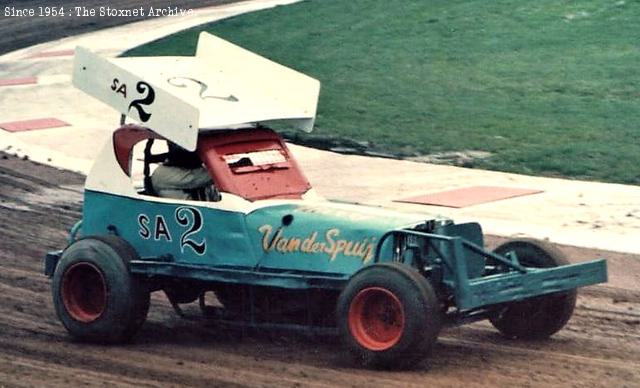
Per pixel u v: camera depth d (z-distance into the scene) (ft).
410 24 184.75
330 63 165.68
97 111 150.82
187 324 67.10
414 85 151.33
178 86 64.18
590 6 184.44
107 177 63.93
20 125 142.41
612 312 68.90
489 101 141.90
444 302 56.90
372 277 54.24
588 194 102.27
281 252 58.49
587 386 53.62
